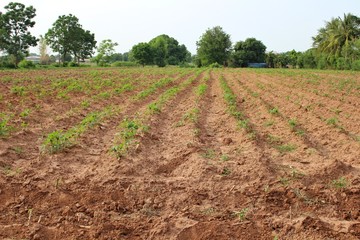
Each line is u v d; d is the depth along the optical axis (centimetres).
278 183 773
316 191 737
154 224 610
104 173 822
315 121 1390
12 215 632
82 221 613
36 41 7738
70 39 9425
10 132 1135
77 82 2859
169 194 725
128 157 923
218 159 938
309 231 580
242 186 764
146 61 9800
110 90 2444
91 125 1250
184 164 892
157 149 1045
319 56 6750
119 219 624
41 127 1270
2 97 1853
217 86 2916
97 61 9594
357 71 5256
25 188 730
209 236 573
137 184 762
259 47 10256
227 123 1410
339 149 1061
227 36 10200
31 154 967
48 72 4641
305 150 1030
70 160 920
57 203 678
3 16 7481
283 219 630
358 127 1312
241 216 627
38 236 561
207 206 679
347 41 6084
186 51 14438
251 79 3703
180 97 2191
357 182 779
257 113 1628
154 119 1433
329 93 2341
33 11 7700
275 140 1141
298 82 3244
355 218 648
